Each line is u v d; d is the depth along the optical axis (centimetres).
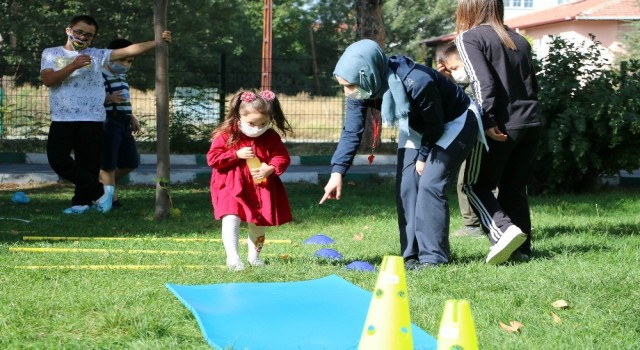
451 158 591
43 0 3112
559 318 450
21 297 480
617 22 3622
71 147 956
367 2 1662
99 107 955
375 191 1260
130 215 946
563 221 891
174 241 743
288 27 4769
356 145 586
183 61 2816
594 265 602
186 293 484
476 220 802
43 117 1684
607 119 1160
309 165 1606
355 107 589
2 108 1630
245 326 420
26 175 1303
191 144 1664
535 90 645
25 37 2978
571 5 4147
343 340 397
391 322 307
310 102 1880
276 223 593
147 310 451
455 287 524
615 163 1210
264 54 2248
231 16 3706
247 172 591
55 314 445
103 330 420
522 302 492
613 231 802
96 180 966
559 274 563
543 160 1195
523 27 4138
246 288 505
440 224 598
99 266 585
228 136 586
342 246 730
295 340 396
